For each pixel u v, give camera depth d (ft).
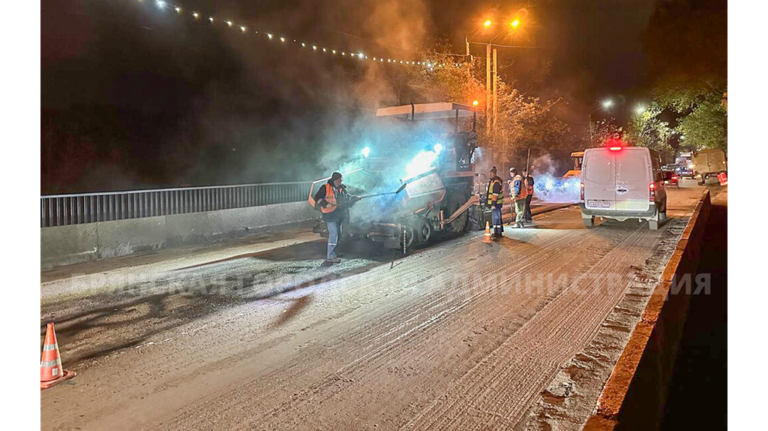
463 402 13.21
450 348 16.89
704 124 141.18
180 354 16.69
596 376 14.60
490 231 40.70
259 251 35.58
